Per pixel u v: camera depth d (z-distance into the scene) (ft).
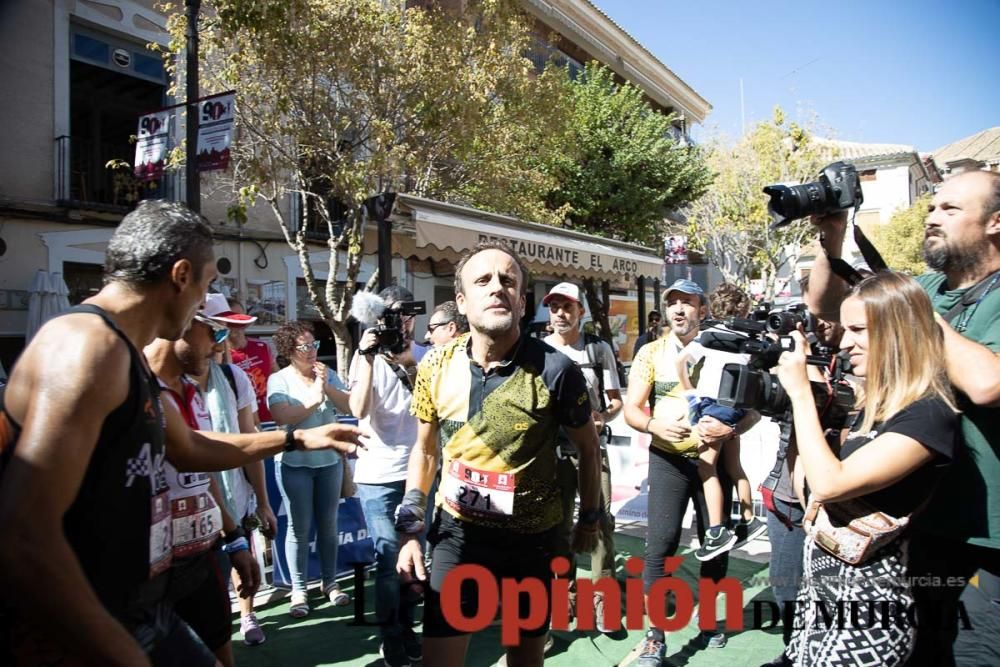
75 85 30.81
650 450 10.84
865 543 5.88
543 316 12.75
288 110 23.93
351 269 26.11
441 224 18.65
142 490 4.69
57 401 3.83
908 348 5.74
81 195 31.07
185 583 7.08
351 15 23.90
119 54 32.14
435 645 6.92
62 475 3.77
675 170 51.47
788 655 6.97
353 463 14.39
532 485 6.85
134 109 33.14
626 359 68.18
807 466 5.87
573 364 6.86
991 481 6.24
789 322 7.06
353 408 10.41
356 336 33.78
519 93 29.96
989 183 6.83
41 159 28.81
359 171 23.58
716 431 8.12
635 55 70.38
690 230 67.67
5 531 3.52
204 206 34.30
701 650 10.64
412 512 7.22
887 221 90.74
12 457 3.74
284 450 7.00
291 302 38.29
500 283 6.63
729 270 71.82
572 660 10.44
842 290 7.95
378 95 25.17
